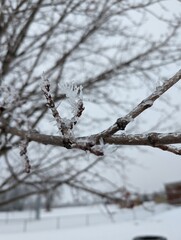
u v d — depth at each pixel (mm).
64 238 18984
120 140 1482
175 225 17266
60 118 1560
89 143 1512
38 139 1958
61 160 6961
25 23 5891
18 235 21641
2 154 5547
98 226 21750
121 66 6570
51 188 7027
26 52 6559
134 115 1498
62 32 6918
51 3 5797
